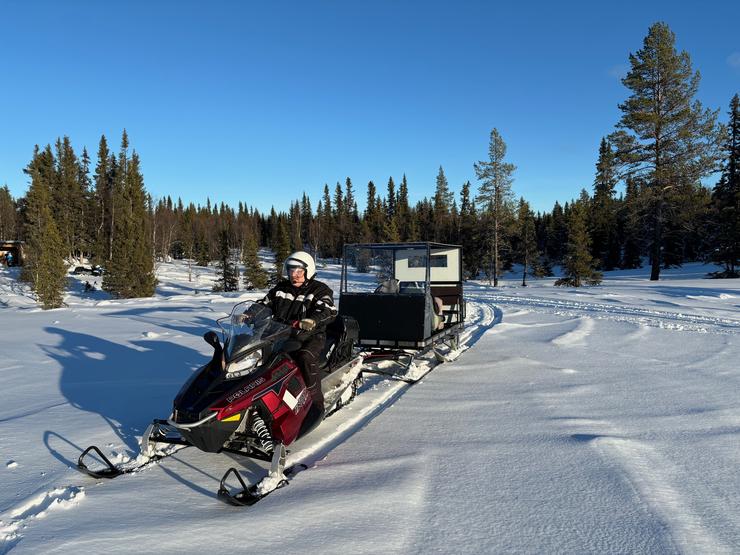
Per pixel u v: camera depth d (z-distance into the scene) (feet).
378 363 26.27
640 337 32.96
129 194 169.07
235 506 11.29
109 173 208.44
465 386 21.67
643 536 9.80
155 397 19.70
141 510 11.07
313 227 325.21
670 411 17.53
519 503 11.24
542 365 25.22
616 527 10.16
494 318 44.75
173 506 11.28
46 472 13.02
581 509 10.91
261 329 13.91
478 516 10.69
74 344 31.50
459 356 27.94
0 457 13.93
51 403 19.08
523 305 56.08
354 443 15.15
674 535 9.77
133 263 134.82
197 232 308.81
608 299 61.26
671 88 113.09
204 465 13.70
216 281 172.45
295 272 16.07
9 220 275.39
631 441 14.62
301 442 15.38
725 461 13.20
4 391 20.94
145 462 13.67
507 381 22.34
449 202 275.80
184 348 29.99
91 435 15.62
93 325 40.98
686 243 185.06
